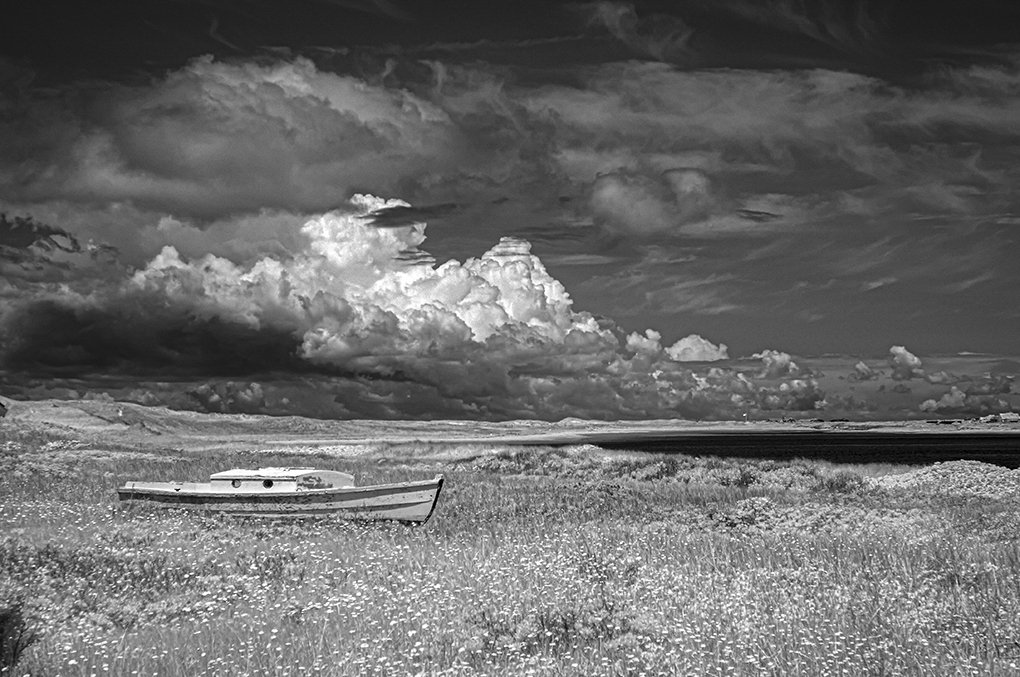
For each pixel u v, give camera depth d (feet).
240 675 37.76
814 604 47.42
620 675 36.86
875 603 47.19
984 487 138.31
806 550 66.95
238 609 52.26
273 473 100.22
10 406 427.74
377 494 96.94
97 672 38.63
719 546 71.20
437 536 86.69
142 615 51.62
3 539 69.72
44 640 44.73
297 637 43.83
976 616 44.93
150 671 39.14
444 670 37.58
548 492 132.05
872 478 166.71
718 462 190.80
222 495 98.99
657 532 85.15
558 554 64.64
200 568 65.57
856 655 37.60
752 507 107.14
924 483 148.77
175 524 87.76
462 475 168.96
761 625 43.11
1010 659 38.19
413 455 275.59
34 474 132.57
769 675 35.73
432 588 53.06
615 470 188.14
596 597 50.16
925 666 36.50
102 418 441.68
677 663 36.81
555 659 39.47
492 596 50.90
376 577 60.70
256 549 73.72
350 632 44.21
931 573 56.29
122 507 98.78
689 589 53.01
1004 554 63.46
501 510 108.99
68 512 89.61
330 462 195.72
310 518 97.55
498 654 40.55
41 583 57.26
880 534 81.46
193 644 43.55
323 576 61.87
